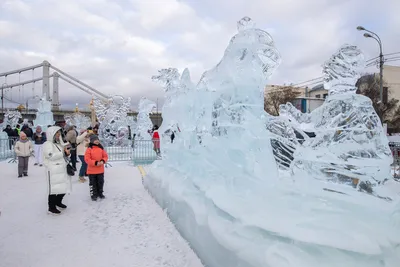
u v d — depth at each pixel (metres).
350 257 2.07
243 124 3.53
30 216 5.05
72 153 9.14
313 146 3.01
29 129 16.05
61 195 5.43
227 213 3.04
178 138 5.75
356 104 2.75
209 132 4.32
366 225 2.24
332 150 2.78
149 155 12.16
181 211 4.25
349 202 2.51
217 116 4.16
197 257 3.46
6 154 13.11
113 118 15.85
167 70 6.47
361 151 2.67
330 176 2.79
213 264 3.04
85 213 5.24
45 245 3.85
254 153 3.39
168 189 5.10
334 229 2.19
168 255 3.55
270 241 2.40
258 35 3.54
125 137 15.73
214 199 3.23
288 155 3.70
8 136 15.52
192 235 3.71
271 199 2.87
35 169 10.26
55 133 5.22
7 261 3.39
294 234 2.21
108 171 10.12
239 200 3.03
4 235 4.18
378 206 2.44
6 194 6.60
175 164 5.59
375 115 2.72
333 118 2.89
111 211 5.36
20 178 8.58
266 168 3.33
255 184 3.22
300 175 2.91
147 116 14.55
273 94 32.38
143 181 7.62
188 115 5.27
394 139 18.20
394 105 26.12
